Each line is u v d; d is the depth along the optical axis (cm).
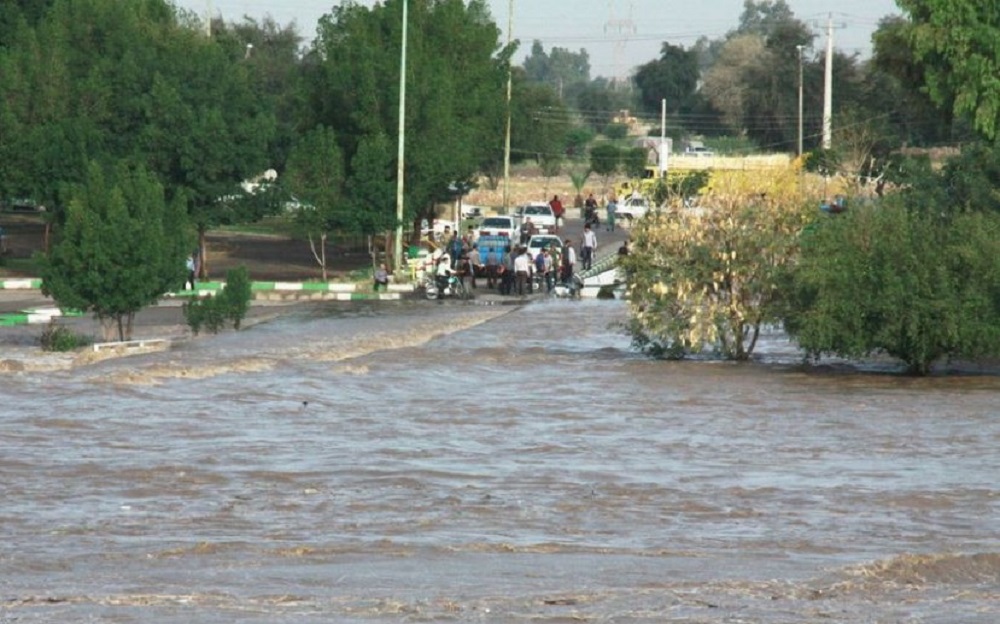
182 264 6569
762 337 6631
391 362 5559
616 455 3450
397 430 3841
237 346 6197
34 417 3947
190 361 5334
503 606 1848
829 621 1781
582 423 4025
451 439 3694
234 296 7094
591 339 6612
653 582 2053
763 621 1773
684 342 5666
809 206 5712
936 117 7656
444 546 2364
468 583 2034
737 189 6300
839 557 2302
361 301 9156
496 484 3012
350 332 6981
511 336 6750
